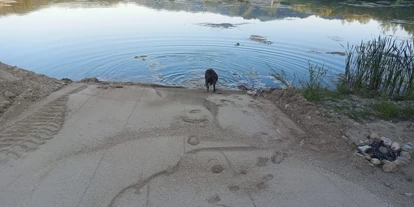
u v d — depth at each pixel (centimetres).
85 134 653
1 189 493
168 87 981
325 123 716
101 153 592
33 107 768
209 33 1689
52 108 763
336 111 781
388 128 706
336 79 1092
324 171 563
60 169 544
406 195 505
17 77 874
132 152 597
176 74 1123
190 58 1284
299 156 607
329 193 507
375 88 975
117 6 2542
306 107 798
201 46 1446
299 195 501
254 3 2975
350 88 984
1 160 562
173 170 550
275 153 614
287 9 2686
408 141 655
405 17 2380
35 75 931
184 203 477
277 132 694
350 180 541
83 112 751
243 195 498
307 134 690
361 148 616
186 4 2769
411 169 570
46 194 485
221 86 1036
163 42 1485
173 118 735
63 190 495
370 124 722
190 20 2055
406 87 924
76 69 1146
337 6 2897
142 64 1203
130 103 814
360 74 982
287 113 804
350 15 2450
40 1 2622
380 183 534
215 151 611
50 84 912
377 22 2173
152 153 596
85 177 525
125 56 1285
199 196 492
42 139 630
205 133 673
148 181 521
